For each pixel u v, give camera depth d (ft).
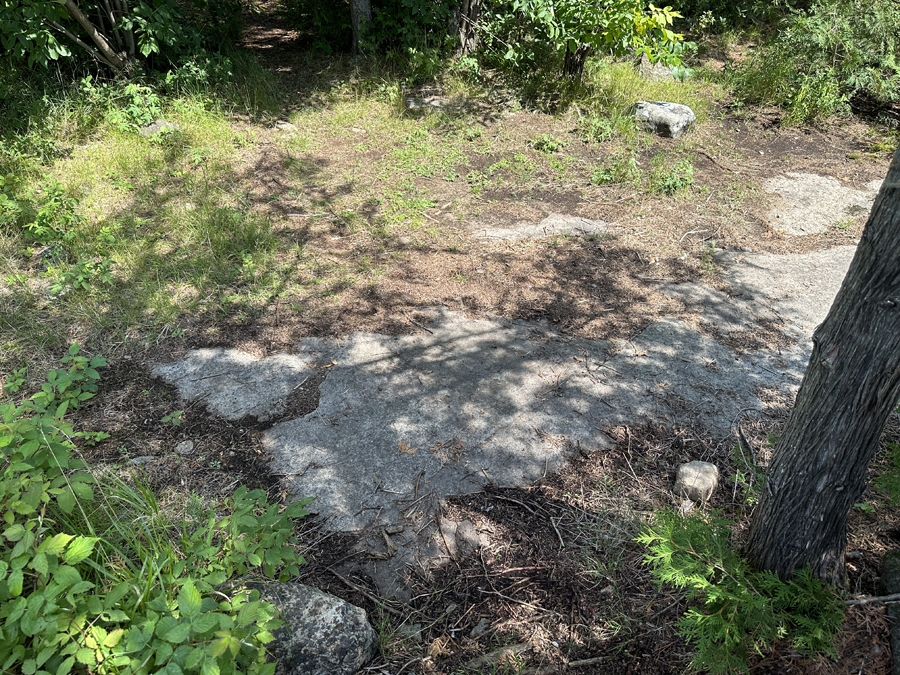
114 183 18.71
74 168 19.10
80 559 6.44
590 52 25.73
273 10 35.19
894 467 9.53
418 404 11.64
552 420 11.37
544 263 15.98
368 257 15.94
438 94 25.71
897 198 5.77
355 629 7.73
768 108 26.45
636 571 8.89
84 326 13.28
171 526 8.97
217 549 7.31
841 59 26.61
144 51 23.20
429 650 7.98
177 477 10.07
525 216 18.11
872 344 6.29
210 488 9.91
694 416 11.53
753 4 33.68
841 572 8.13
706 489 9.82
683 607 8.36
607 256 16.37
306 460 10.50
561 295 14.82
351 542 9.25
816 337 6.84
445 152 21.66
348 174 20.08
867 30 26.13
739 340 13.57
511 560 9.06
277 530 7.55
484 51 28.30
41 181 18.38
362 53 28.37
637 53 23.18
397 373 12.37
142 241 16.01
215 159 20.38
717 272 15.90
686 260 16.37
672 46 22.53
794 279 15.78
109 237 15.58
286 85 26.53
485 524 9.54
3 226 16.11
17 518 7.86
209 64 24.76
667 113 23.20
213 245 15.88
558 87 25.70
